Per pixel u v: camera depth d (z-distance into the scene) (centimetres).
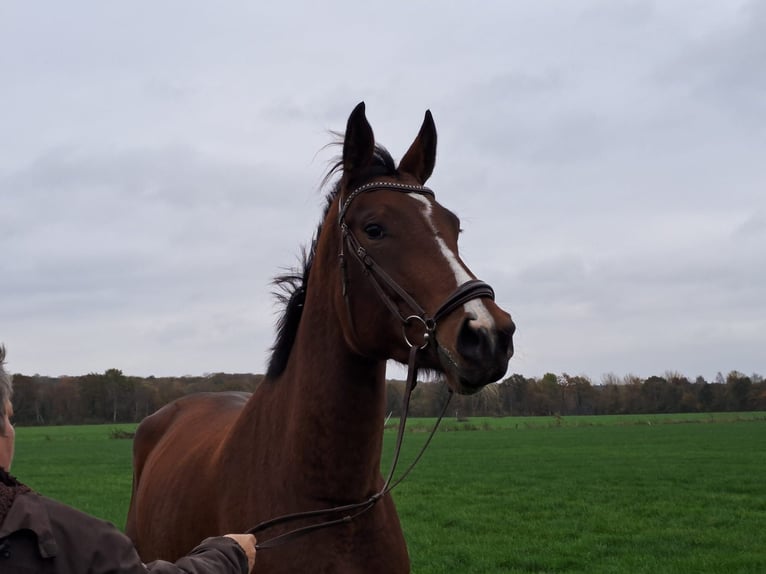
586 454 3462
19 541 199
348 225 360
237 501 382
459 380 305
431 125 401
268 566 345
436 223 345
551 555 1154
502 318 303
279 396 387
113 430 6681
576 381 7381
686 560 1102
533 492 2012
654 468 2698
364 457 358
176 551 432
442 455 3447
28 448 4394
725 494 1919
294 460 360
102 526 215
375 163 379
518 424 7088
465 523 1472
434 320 317
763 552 1163
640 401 9569
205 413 547
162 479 483
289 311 402
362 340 349
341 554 348
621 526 1422
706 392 9662
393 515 387
